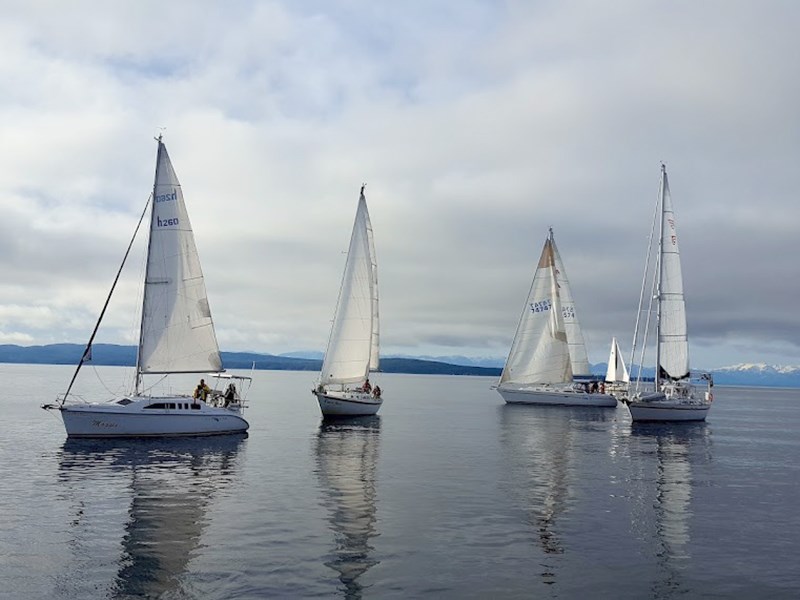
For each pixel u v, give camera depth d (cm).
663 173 5894
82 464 3044
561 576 1567
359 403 5897
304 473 2912
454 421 6028
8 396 8750
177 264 4166
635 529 2022
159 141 4153
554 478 2905
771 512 2311
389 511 2183
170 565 1582
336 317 5647
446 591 1447
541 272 7919
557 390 8006
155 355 4088
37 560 1609
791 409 11556
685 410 6028
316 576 1520
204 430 4116
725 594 1478
